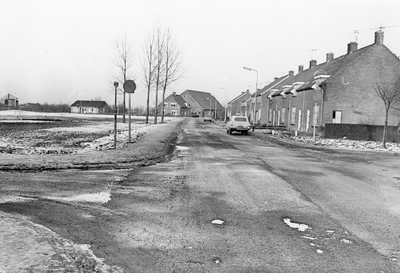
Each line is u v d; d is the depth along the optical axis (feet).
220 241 15.03
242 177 30.68
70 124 116.37
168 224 17.17
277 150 57.21
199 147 58.08
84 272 11.57
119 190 24.27
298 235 16.02
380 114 97.40
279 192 24.91
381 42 98.53
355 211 20.36
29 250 13.01
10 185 24.82
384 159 48.88
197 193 24.02
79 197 21.98
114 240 14.80
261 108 180.65
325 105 96.37
